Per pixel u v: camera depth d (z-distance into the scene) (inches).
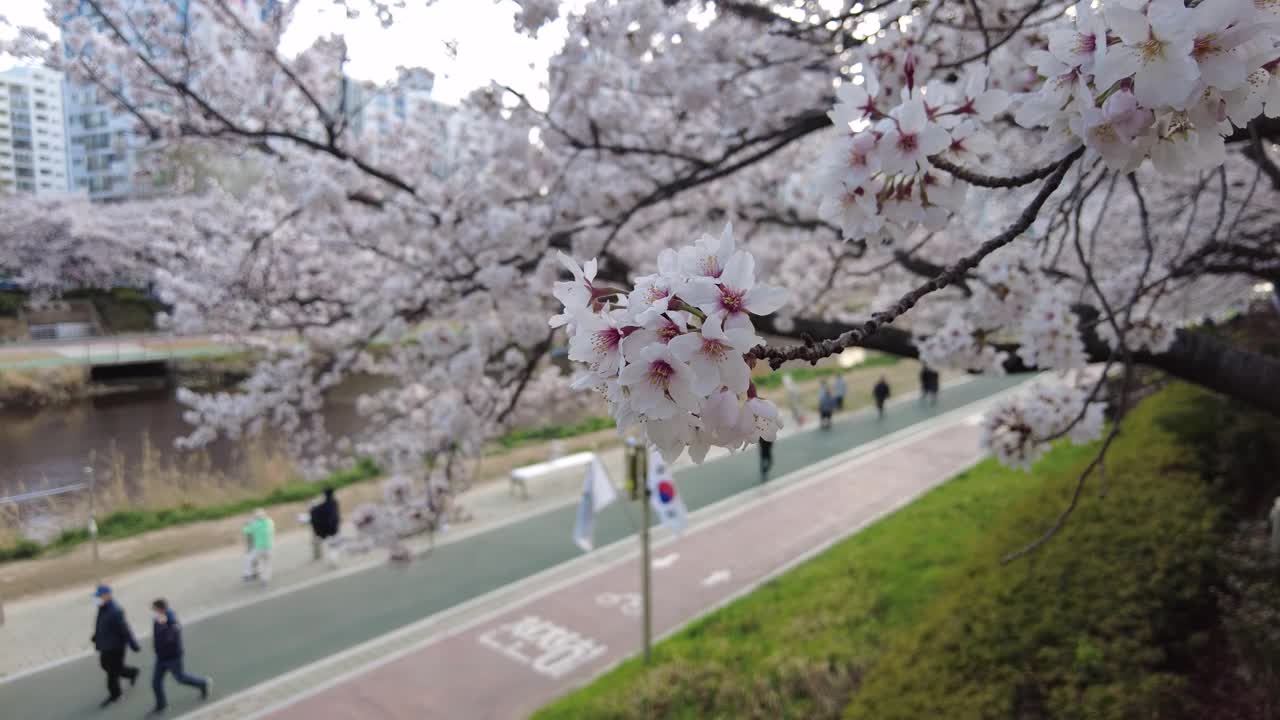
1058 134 47.6
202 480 463.8
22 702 270.1
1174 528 208.5
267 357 228.2
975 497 405.1
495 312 171.9
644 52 125.7
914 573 301.4
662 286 40.1
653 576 372.2
